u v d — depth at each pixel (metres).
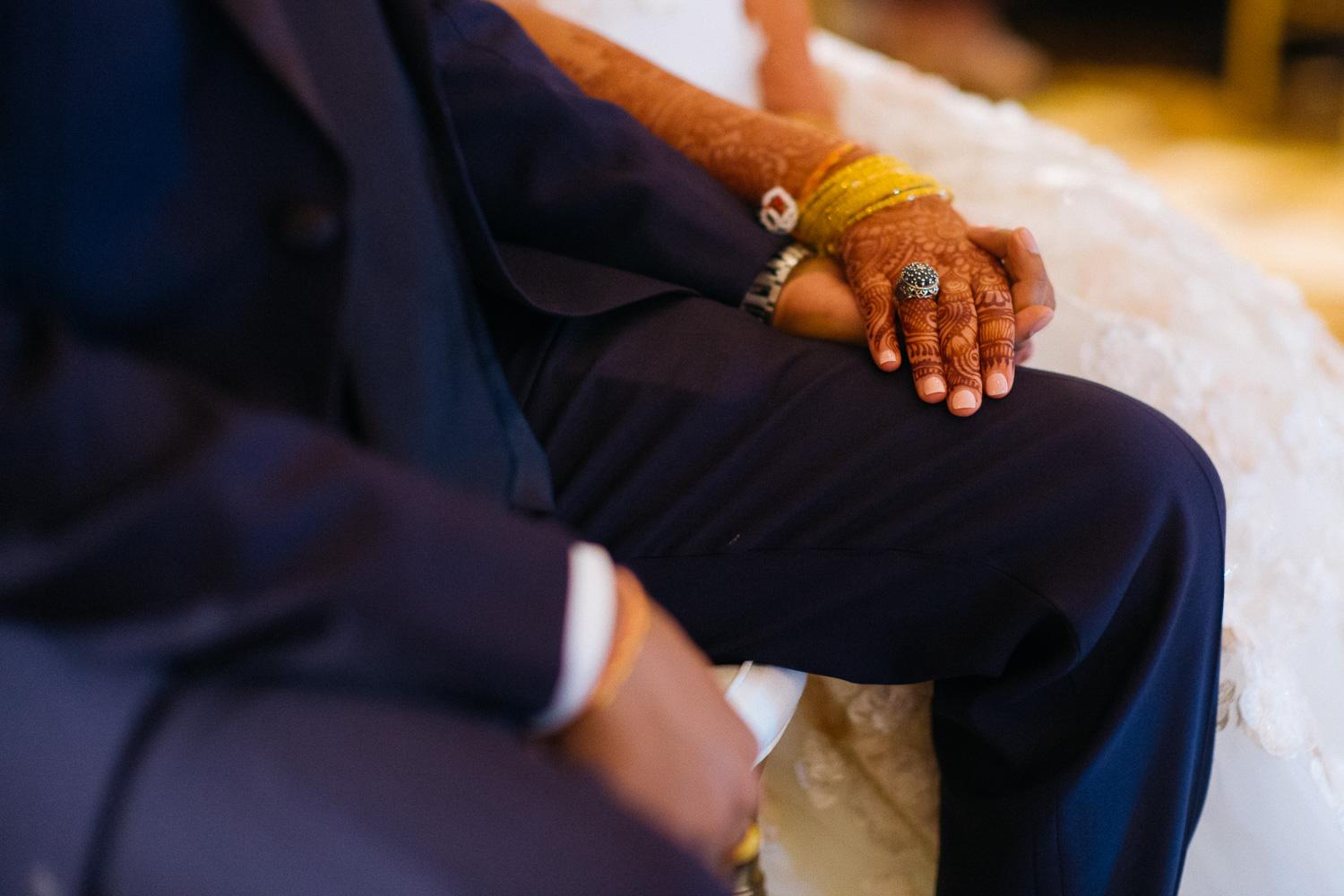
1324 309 2.69
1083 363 1.30
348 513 0.91
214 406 0.91
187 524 0.89
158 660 0.90
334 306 0.99
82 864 0.89
